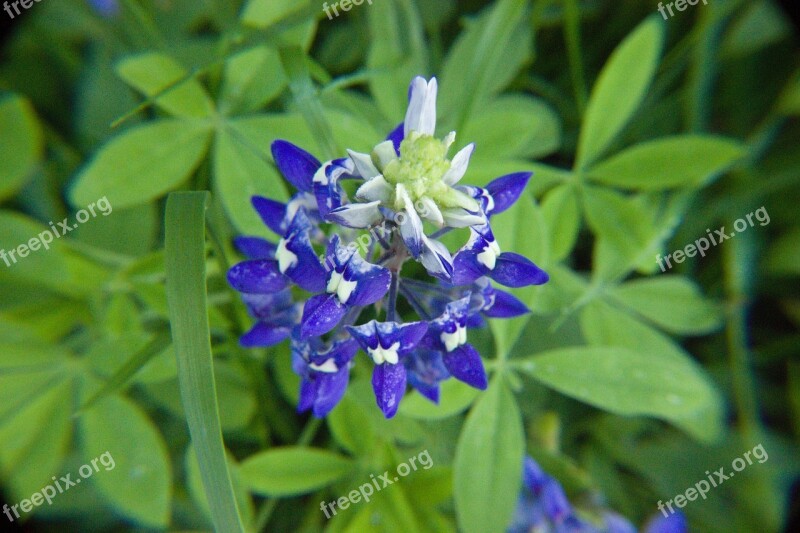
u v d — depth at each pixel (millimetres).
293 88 222
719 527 248
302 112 222
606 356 227
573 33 255
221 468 200
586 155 247
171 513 243
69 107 266
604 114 247
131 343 234
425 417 221
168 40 264
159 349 214
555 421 248
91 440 232
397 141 200
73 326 254
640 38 246
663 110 273
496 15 237
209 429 201
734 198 266
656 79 274
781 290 266
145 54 237
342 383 203
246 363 235
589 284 247
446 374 205
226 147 237
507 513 220
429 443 237
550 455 238
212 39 254
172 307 202
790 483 252
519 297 224
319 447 250
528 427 248
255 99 240
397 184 191
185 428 251
